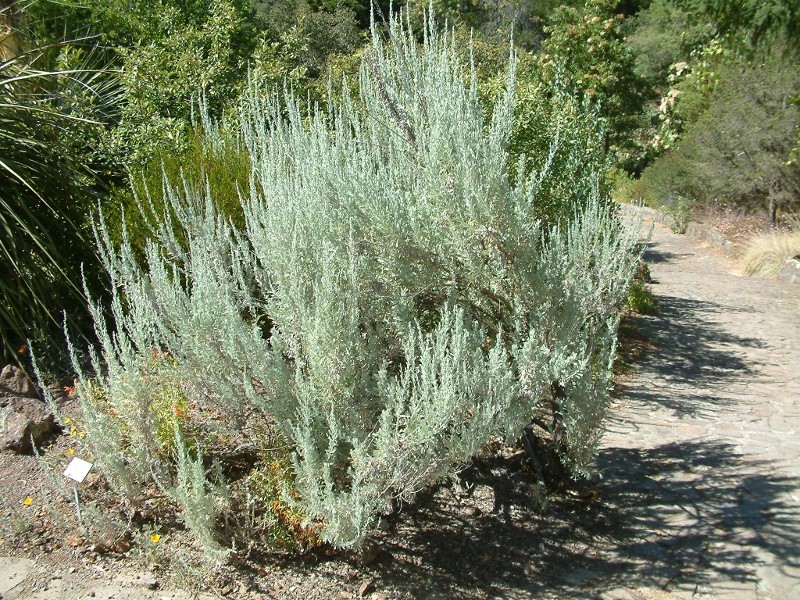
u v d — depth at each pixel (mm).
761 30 12719
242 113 5551
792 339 7957
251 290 4168
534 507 3969
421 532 3672
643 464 4664
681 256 15133
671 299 10250
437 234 3479
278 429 3428
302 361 3510
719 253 15250
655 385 6359
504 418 3318
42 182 5148
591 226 4500
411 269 3498
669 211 19938
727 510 4055
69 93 6566
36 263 4953
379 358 3484
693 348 7590
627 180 23516
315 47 15516
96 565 3203
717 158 16359
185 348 3500
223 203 5008
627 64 15320
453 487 4008
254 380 3545
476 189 3271
